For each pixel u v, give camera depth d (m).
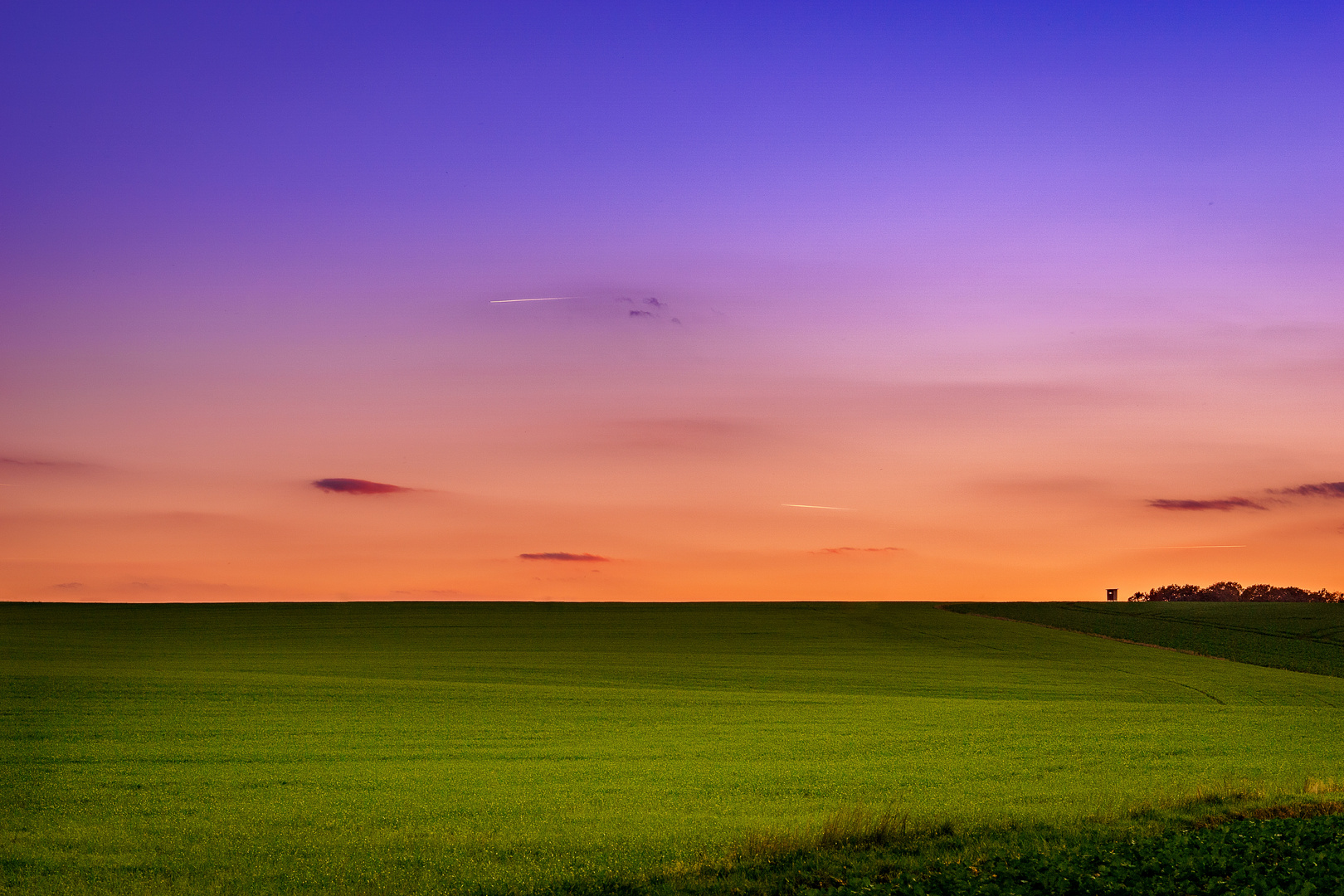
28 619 87.81
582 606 104.38
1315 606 104.44
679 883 14.68
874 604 111.06
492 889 14.70
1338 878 13.67
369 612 96.19
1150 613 100.56
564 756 29.58
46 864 16.39
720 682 55.25
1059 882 13.79
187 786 23.84
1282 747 32.25
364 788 23.80
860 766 27.83
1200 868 14.38
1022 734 34.91
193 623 86.31
